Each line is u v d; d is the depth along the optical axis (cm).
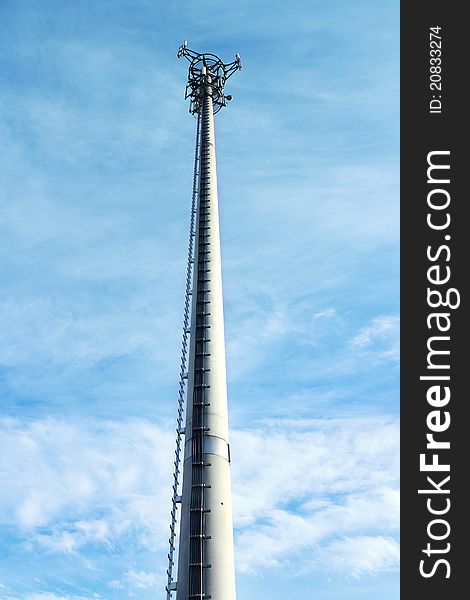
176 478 5478
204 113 8419
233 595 4788
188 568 4816
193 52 9144
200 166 7725
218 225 7112
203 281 6519
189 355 6159
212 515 5056
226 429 5631
